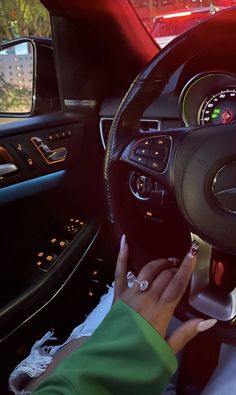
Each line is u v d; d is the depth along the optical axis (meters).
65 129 1.75
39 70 1.85
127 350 0.57
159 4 1.55
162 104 1.20
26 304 1.47
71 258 1.65
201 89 1.05
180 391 0.91
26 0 1.83
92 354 0.58
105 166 0.88
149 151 0.79
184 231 0.95
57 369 0.59
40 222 1.63
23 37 1.88
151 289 0.64
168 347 0.59
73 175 1.79
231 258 0.79
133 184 0.93
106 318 0.63
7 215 1.54
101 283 1.78
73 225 1.72
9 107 1.94
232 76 1.01
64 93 1.83
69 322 1.67
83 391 0.54
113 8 1.53
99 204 1.83
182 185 0.74
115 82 1.75
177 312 0.81
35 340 1.54
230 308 0.78
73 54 1.73
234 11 0.75
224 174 0.72
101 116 1.80
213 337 0.80
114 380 0.55
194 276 0.81
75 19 1.60
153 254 0.95
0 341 1.40
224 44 0.88
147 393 0.57
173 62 0.82
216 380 0.84
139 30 1.62
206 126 0.74
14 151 1.58
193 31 0.78
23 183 1.61
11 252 1.52
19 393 1.00
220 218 0.74
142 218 0.95
